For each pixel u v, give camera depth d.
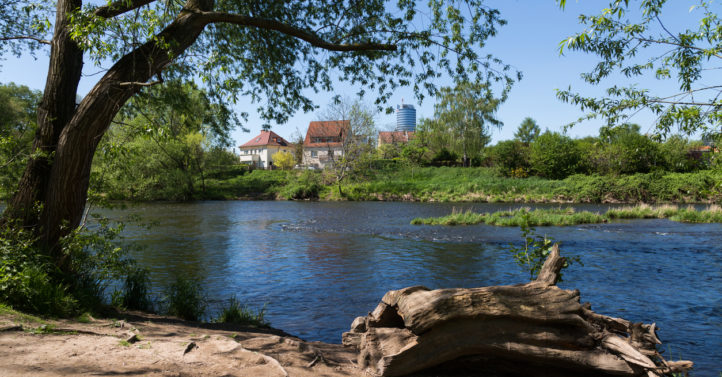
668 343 6.38
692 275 11.14
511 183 47.25
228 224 24.66
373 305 8.62
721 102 4.05
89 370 3.29
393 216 29.08
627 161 43.28
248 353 4.13
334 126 55.50
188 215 30.17
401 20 8.97
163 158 45.00
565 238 17.84
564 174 48.50
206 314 7.81
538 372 3.94
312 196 51.06
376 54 9.76
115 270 7.04
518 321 3.94
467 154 59.59
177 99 9.38
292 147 95.94
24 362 3.33
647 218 26.45
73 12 5.72
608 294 9.26
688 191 39.03
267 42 9.77
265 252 15.15
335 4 9.61
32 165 6.34
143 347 4.12
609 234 19.09
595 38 4.88
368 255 14.45
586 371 3.84
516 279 10.82
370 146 53.75
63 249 6.04
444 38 8.41
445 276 11.22
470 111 55.78
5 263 5.11
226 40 9.95
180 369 3.53
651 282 10.38
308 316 7.88
